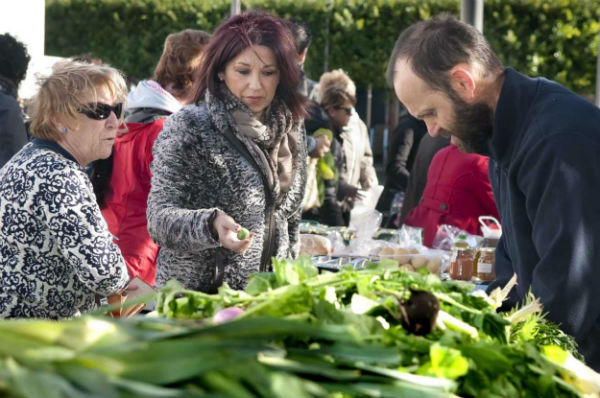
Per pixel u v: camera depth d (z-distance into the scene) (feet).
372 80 37.29
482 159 13.43
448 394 3.63
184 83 12.84
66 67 8.45
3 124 14.20
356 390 3.41
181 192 9.21
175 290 4.58
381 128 38.42
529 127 6.73
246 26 9.32
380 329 4.13
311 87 19.90
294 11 37.29
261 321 3.41
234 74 9.23
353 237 12.85
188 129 9.22
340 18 36.91
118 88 8.45
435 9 36.63
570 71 35.53
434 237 13.37
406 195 16.63
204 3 38.01
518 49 35.53
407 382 3.57
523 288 6.90
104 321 3.27
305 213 16.10
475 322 4.73
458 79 6.88
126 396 2.89
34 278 7.99
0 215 8.02
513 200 6.95
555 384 4.21
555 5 35.29
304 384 3.28
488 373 4.08
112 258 8.05
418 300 4.17
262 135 9.37
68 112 8.08
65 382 2.87
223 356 3.21
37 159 8.02
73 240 7.89
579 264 6.25
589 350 6.46
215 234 8.70
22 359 2.96
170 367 3.08
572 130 6.48
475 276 10.94
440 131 7.26
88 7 38.42
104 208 11.49
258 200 9.41
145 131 11.57
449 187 13.56
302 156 10.09
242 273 9.36
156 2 38.14
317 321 3.98
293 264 4.90
